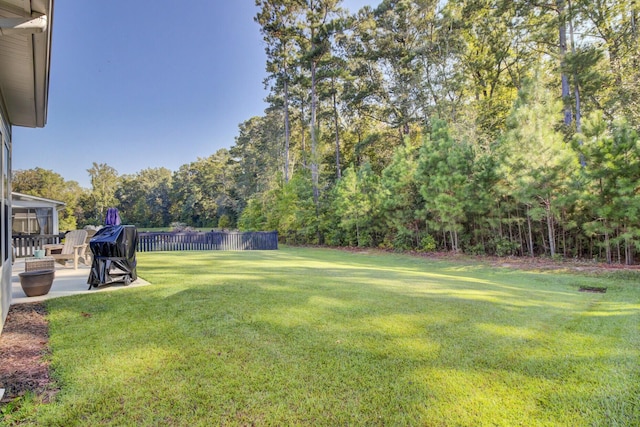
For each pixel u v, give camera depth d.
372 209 15.91
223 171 43.41
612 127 9.34
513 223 11.73
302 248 18.08
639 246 8.28
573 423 2.02
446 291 5.44
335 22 17.62
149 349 2.94
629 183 8.20
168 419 2.00
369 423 2.01
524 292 5.88
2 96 4.26
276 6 18.84
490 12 17.42
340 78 20.81
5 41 3.02
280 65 21.17
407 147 14.94
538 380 2.52
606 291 6.56
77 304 4.27
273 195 22.48
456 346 3.12
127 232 5.53
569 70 12.77
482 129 16.62
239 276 6.37
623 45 13.87
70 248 8.16
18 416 1.99
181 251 14.01
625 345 3.21
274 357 2.84
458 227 12.20
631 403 2.22
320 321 3.74
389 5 19.38
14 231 14.80
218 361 2.74
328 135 26.14
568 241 10.80
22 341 3.08
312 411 2.12
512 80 19.39
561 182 9.67
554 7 14.16
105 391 2.28
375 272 7.75
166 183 53.06
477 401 2.24
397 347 3.08
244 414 2.07
